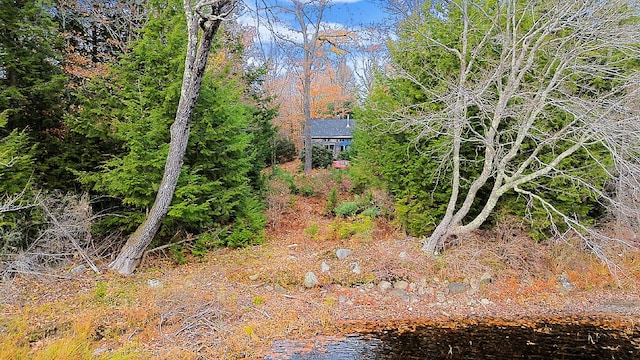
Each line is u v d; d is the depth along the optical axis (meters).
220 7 7.26
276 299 7.46
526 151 9.11
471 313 7.42
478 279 8.20
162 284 7.34
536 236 9.20
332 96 32.62
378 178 11.22
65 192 8.76
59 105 9.03
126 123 8.35
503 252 8.76
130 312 6.05
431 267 8.45
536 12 8.62
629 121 6.66
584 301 7.91
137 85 8.73
